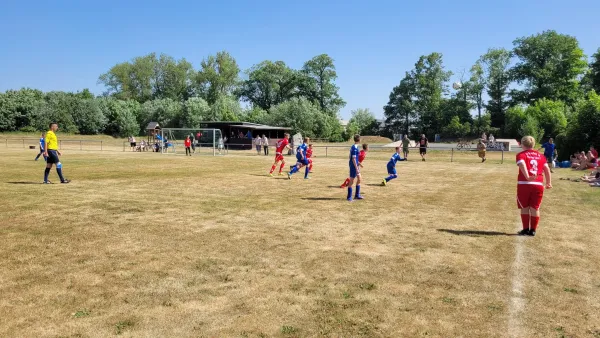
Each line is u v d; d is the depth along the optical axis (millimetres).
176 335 3645
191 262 5703
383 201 11227
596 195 12625
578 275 5293
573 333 3746
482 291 4730
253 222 8336
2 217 8375
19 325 3793
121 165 22359
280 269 5449
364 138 80188
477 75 84812
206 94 93312
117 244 6547
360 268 5516
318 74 93312
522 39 79750
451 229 7875
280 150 17938
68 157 29328
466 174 19688
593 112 28844
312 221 8500
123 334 3650
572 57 75250
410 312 4160
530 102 79000
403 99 90688
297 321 3939
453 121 81188
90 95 105438
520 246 6664
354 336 3646
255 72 94438
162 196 11523
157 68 94625
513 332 3746
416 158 33969
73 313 4062
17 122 70312
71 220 8211
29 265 5457
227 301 4398
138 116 81000
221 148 38594
